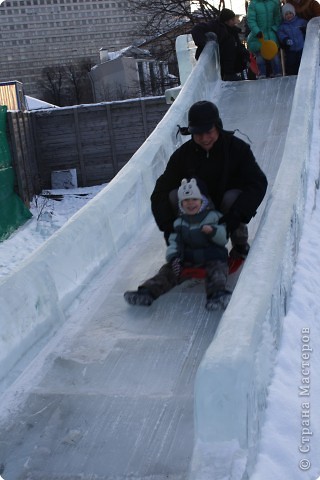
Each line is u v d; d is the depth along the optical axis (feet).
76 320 15.20
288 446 10.80
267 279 12.94
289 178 19.15
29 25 428.15
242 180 15.71
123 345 13.91
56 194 67.21
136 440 10.95
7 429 11.42
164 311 15.17
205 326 14.38
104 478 10.21
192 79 30.94
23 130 64.85
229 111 31.09
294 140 22.22
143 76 161.68
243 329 10.82
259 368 11.18
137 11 95.45
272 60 35.81
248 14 35.06
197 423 9.76
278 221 15.89
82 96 235.40
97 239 17.83
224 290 14.65
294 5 35.37
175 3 85.61
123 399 12.05
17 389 12.52
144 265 18.16
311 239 20.83
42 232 54.85
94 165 72.28
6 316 13.00
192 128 15.28
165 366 13.05
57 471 10.42
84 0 431.43
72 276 16.11
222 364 9.73
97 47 436.35
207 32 34.60
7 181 57.00
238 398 9.60
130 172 21.31
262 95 32.09
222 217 15.11
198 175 15.81
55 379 12.83
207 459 9.37
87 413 11.72
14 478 10.34
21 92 70.95
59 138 71.41
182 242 15.28
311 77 28.27
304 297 16.94
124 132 71.87
